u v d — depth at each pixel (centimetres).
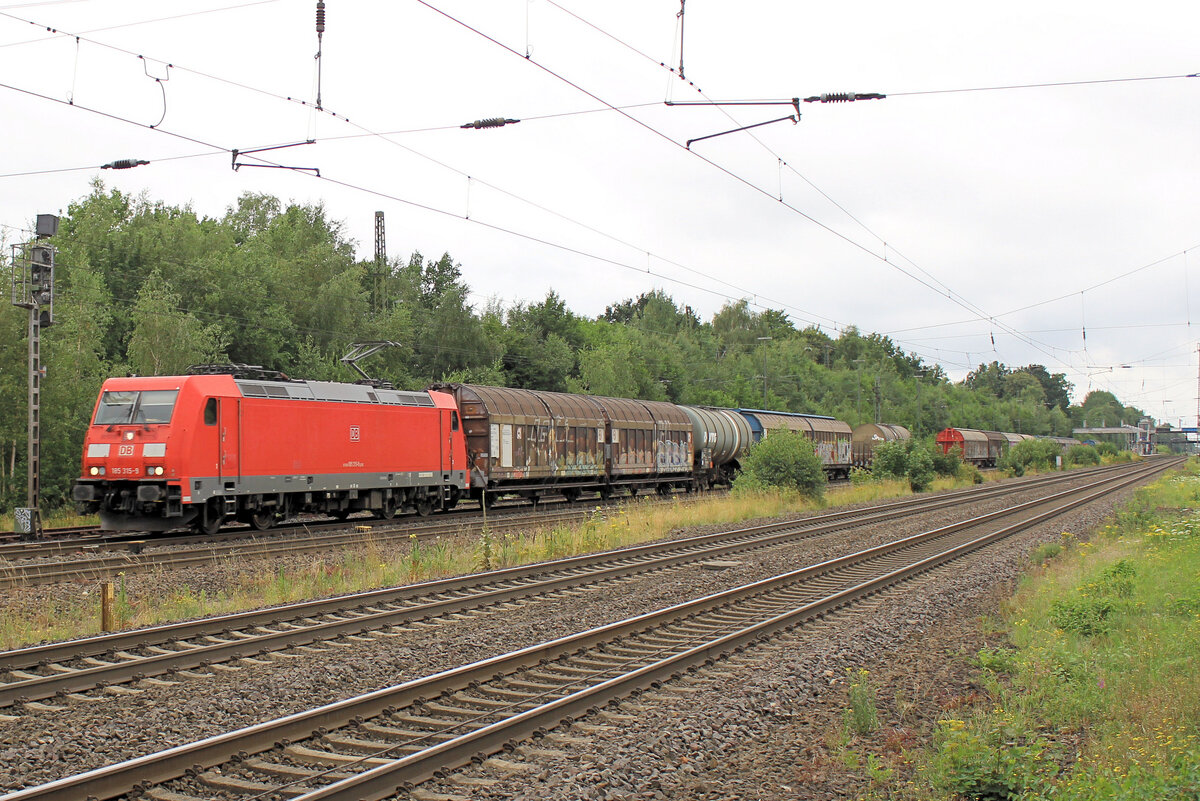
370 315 5675
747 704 867
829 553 1983
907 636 1209
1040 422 12838
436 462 2683
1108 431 12975
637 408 3703
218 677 932
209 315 4344
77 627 1151
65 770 669
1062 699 869
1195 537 1809
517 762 704
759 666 1013
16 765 675
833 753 757
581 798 632
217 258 4584
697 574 1678
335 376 4475
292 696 859
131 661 937
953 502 3512
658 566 1759
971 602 1464
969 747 696
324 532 2227
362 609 1277
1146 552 1816
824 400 9131
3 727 767
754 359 9188
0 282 2770
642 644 1110
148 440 1984
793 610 1270
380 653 1030
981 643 1163
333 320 5053
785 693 912
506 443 2961
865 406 9512
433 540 2067
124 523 2042
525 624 1203
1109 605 1216
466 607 1311
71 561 1617
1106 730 783
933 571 1755
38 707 816
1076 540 2212
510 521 2492
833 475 5409
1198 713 792
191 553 1742
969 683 980
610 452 3450
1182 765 646
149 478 1970
